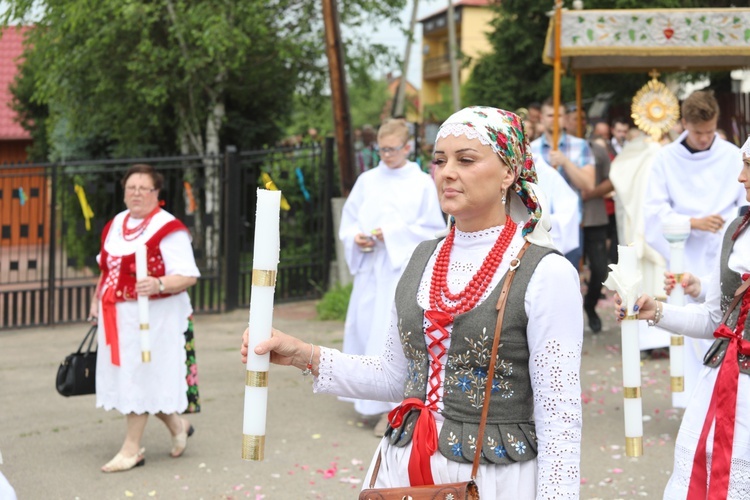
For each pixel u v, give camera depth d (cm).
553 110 906
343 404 754
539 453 256
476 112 266
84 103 1708
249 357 246
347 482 560
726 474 323
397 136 693
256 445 245
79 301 1159
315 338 999
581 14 916
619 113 1969
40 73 1677
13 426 694
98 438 663
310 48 1709
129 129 1716
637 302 312
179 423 615
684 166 685
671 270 470
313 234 1299
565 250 728
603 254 993
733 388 326
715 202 680
